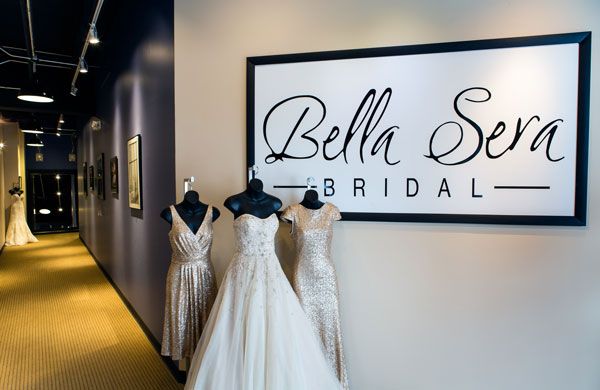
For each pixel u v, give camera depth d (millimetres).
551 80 2152
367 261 2357
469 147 2232
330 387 1917
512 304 2229
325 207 2162
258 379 1778
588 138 2137
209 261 2242
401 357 2330
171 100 2691
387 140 2309
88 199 8203
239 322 1868
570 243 2176
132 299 4164
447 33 2270
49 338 3549
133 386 2691
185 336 2145
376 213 2324
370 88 2320
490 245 2242
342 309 2377
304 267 2096
